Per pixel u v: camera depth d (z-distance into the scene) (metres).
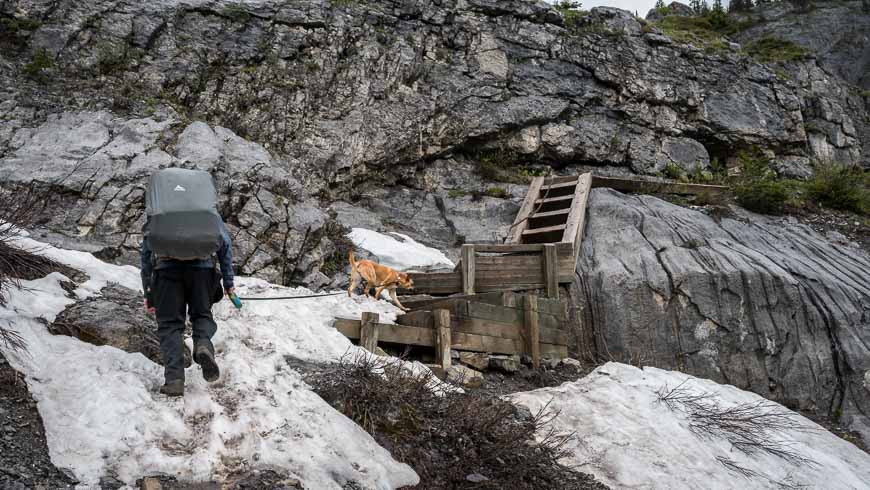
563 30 15.41
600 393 6.60
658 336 8.86
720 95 16.19
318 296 7.25
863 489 6.52
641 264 9.42
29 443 3.84
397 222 11.90
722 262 9.51
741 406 7.32
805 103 18.05
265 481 3.95
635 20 16.48
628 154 14.86
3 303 4.84
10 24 10.77
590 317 9.07
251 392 4.70
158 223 4.30
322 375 5.21
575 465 5.42
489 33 14.64
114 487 3.67
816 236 11.82
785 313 9.21
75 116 9.62
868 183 15.52
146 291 4.59
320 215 9.46
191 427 4.26
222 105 11.68
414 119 13.04
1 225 6.01
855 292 9.67
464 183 13.20
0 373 4.25
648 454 5.77
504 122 13.80
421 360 6.70
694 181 14.96
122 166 8.73
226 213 8.80
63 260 6.16
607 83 15.17
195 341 4.42
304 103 12.30
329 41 13.09
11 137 8.91
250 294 6.80
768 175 13.70
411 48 13.79
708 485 5.57
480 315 7.03
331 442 4.47
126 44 11.44
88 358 4.57
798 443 6.98
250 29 12.68
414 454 4.72
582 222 10.39
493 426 5.23
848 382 8.88
